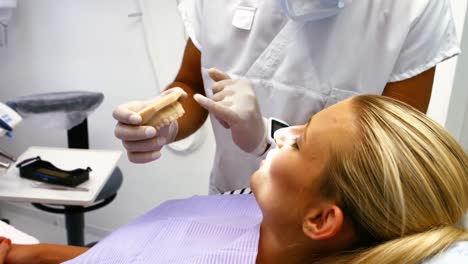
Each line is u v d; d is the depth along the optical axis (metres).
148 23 1.70
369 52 0.82
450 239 0.47
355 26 0.82
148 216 0.83
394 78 0.82
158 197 1.97
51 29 1.93
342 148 0.51
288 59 0.87
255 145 0.80
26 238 0.94
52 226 2.24
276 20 0.87
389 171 0.48
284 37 0.87
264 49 0.90
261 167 0.61
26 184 1.26
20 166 1.31
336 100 0.86
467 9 1.18
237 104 0.77
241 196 0.85
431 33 0.78
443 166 0.49
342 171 0.51
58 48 1.95
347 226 0.51
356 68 0.83
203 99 0.75
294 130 0.61
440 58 0.79
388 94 0.83
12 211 2.28
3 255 0.83
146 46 1.76
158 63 1.74
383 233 0.49
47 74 2.03
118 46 1.82
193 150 1.79
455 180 0.50
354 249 0.51
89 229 2.18
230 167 1.00
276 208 0.56
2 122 1.07
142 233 0.76
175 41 1.68
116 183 1.52
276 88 0.90
